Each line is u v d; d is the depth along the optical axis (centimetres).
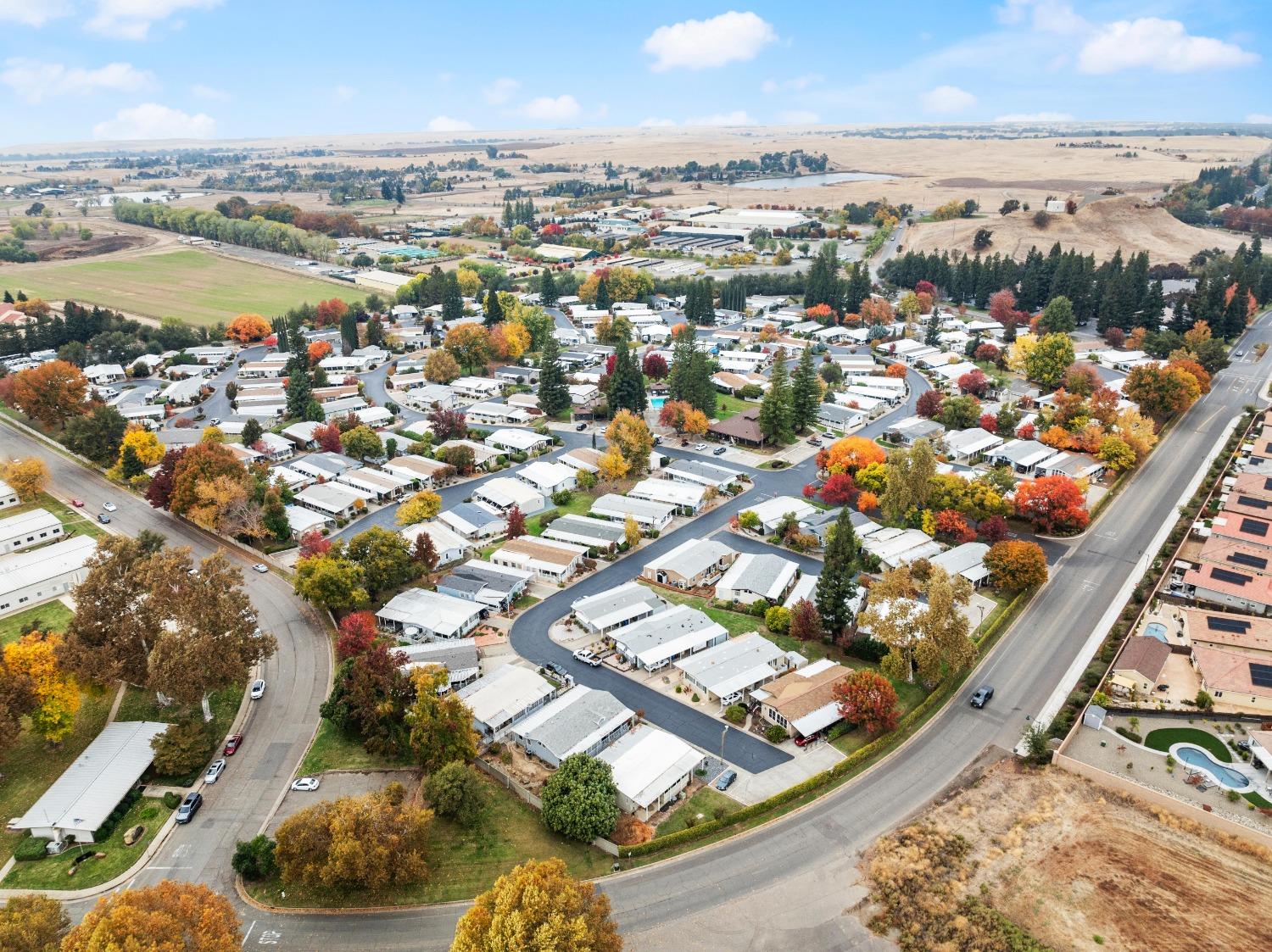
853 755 9519
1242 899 7688
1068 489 14850
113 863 8162
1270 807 8744
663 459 19488
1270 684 10412
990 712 10506
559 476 17588
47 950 6328
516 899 6456
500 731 10125
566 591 13600
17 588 12912
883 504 15288
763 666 11219
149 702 10650
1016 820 8688
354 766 9525
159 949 5872
